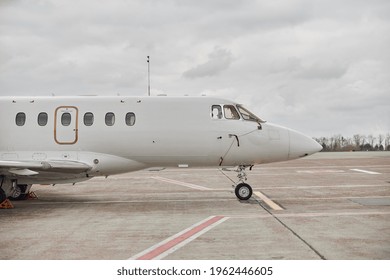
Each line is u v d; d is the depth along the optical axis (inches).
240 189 619.2
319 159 1866.4
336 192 721.6
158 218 487.5
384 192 716.7
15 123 596.7
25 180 591.2
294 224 442.0
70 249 350.3
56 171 574.9
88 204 607.8
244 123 596.1
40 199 667.4
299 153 602.5
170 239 381.7
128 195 715.4
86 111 596.7
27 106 601.6
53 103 601.6
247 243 363.6
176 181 952.3
